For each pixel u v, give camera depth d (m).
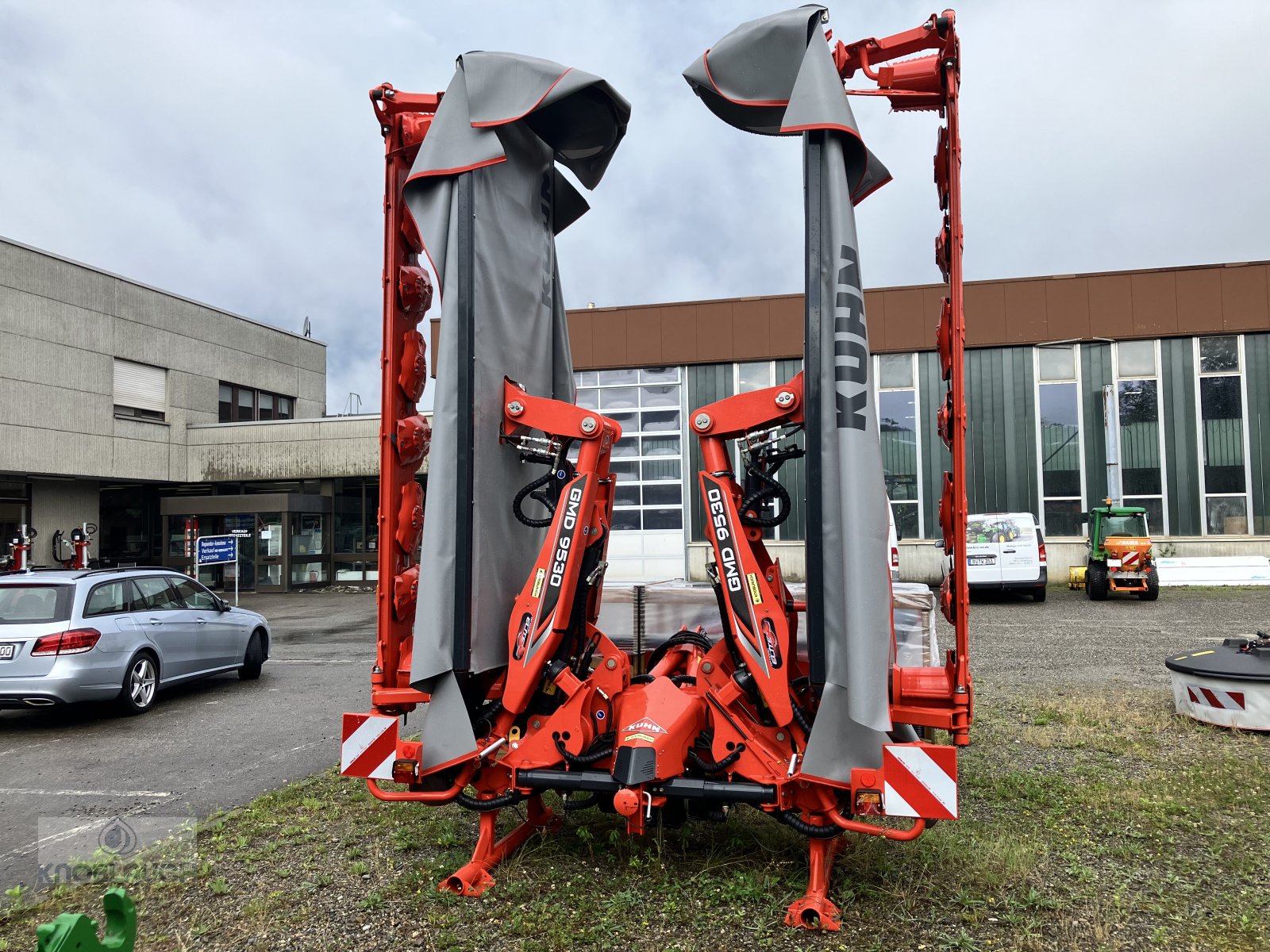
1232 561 17.27
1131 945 3.03
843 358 3.14
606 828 4.17
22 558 18.44
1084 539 18.61
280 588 23.22
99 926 3.38
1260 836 4.03
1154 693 7.37
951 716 3.14
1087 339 18.72
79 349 23.11
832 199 3.17
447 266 3.60
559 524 3.70
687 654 4.11
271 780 5.57
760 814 4.34
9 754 6.53
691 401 19.61
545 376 4.43
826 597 3.15
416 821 4.47
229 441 25.25
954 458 3.22
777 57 3.35
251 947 3.14
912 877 3.55
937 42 3.22
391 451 3.77
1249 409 18.20
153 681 8.10
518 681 3.65
